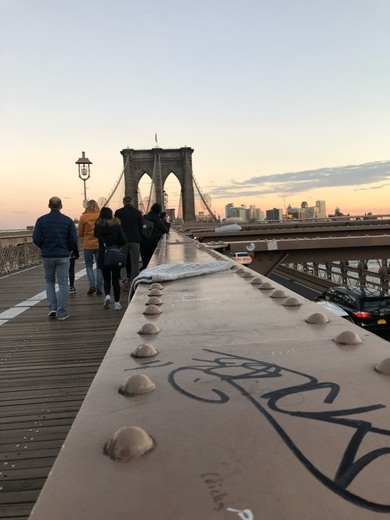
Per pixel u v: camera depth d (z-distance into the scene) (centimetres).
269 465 98
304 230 2173
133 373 163
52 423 383
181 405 133
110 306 902
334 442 108
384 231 2333
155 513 82
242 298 321
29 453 333
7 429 373
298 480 92
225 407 130
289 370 161
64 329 730
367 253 1445
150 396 140
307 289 3003
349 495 87
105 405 134
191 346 198
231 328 228
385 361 156
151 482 92
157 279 416
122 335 220
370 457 101
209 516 81
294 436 111
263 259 1407
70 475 95
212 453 104
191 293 351
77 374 507
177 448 107
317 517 80
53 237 788
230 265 530
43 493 89
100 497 87
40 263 2272
